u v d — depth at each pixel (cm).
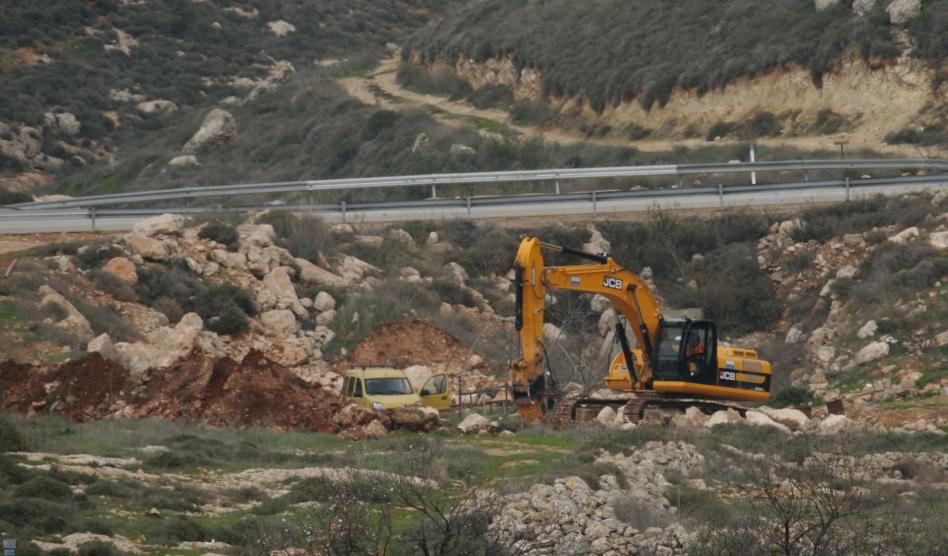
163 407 3516
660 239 5791
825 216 5709
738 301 5406
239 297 4781
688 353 3691
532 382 3434
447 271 5625
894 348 4391
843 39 7556
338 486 1995
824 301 5188
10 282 4328
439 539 1684
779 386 4547
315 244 5450
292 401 3509
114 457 2541
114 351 3819
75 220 5431
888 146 6875
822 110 7469
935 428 3378
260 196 7112
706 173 6181
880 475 2747
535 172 6141
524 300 3434
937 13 7400
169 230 5084
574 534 1953
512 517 1991
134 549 1773
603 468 2456
